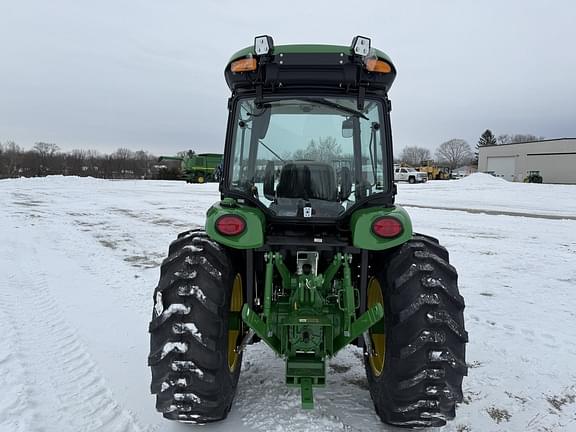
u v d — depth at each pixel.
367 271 2.97
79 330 4.32
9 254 7.61
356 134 3.02
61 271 6.63
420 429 2.73
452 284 2.58
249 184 3.11
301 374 2.66
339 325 2.83
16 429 2.72
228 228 2.68
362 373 3.49
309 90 2.90
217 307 2.52
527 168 49.84
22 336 4.14
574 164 45.81
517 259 7.56
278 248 3.04
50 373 3.46
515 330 4.43
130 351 3.88
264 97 2.91
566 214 14.23
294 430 2.69
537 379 3.44
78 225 11.23
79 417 2.88
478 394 3.20
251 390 3.16
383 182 2.95
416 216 13.43
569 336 4.27
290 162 3.10
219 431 2.68
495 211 15.04
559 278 6.38
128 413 2.92
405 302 2.48
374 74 2.82
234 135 3.03
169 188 27.00
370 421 2.80
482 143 101.62
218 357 2.50
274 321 2.84
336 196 3.08
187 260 2.61
